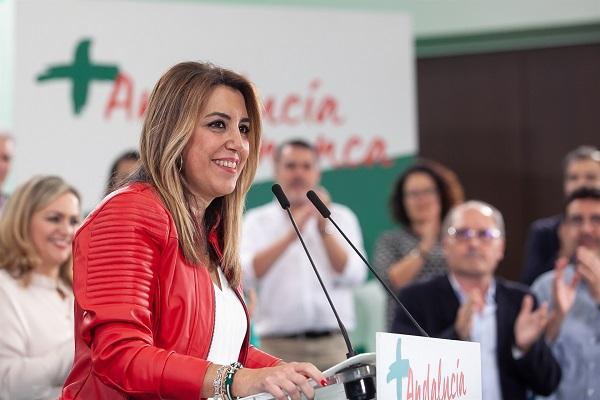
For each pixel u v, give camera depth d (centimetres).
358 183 916
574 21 1093
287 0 1052
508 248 1127
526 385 673
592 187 763
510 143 1134
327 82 916
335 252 823
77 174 854
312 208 826
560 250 850
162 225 341
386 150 924
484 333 671
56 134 851
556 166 1128
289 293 816
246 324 378
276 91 903
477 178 1134
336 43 920
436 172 909
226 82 367
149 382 316
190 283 348
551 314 691
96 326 327
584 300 712
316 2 1065
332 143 913
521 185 1130
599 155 904
